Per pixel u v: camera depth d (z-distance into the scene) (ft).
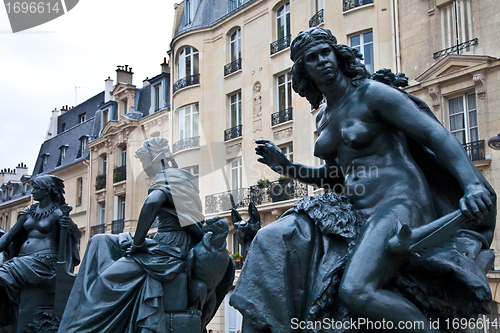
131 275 9.43
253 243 6.17
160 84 97.60
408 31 56.39
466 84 51.49
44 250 15.12
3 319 14.74
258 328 5.78
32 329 14.05
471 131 51.65
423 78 54.13
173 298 9.42
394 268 5.58
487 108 50.16
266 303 5.81
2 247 15.43
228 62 75.56
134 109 101.71
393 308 5.31
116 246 10.16
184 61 79.15
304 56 6.65
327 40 6.65
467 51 52.54
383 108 6.30
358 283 5.34
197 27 77.87
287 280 5.90
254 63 70.95
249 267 6.03
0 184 160.86
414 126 6.07
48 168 128.57
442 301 5.77
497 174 48.88
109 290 9.23
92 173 110.42
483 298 5.35
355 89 6.69
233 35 75.92
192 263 9.71
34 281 14.49
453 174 5.75
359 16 58.59
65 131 129.29
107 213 103.55
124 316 9.25
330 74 6.55
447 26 54.34
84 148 117.80
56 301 13.65
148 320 9.09
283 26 69.36
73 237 14.53
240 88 72.43
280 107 67.82
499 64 49.47
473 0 52.75
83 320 9.04
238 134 71.15
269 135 67.56
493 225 6.20
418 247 5.31
